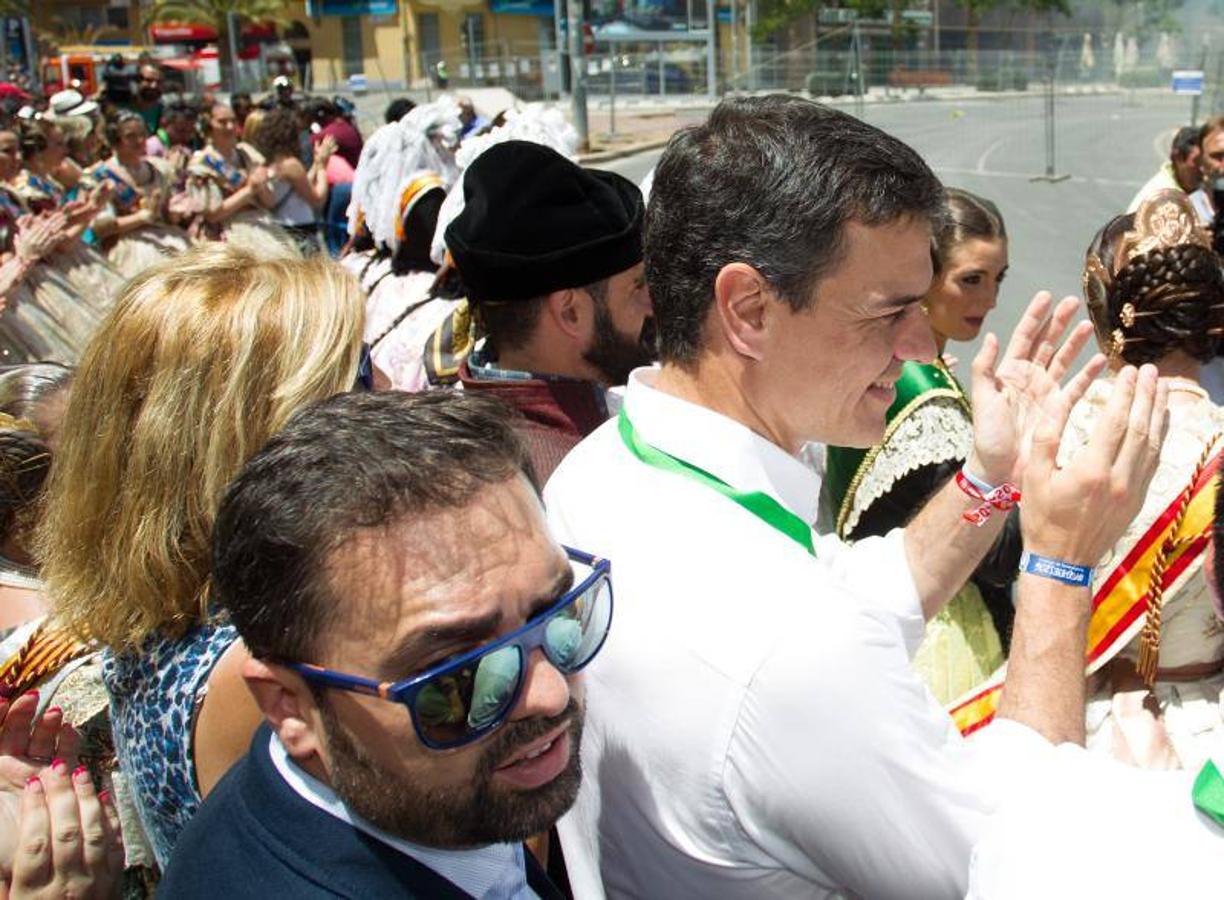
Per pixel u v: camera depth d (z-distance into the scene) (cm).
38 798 147
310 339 167
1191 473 196
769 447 153
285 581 110
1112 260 219
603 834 151
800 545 145
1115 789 117
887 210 142
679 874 145
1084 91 1188
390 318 417
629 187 245
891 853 135
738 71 1995
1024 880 114
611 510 151
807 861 140
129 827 185
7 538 202
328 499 108
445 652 109
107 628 160
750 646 134
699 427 151
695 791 139
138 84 1359
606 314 232
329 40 3912
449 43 3841
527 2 3866
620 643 141
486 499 111
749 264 145
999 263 289
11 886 146
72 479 166
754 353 149
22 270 585
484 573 109
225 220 840
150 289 169
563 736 119
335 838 115
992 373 174
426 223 425
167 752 155
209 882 117
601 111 2259
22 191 705
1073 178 873
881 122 1084
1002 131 1021
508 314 234
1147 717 201
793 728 132
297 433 115
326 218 984
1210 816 110
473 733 110
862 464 241
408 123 459
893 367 153
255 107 1245
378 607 108
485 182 232
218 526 115
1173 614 200
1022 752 141
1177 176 581
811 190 141
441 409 117
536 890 135
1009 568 229
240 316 165
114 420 164
